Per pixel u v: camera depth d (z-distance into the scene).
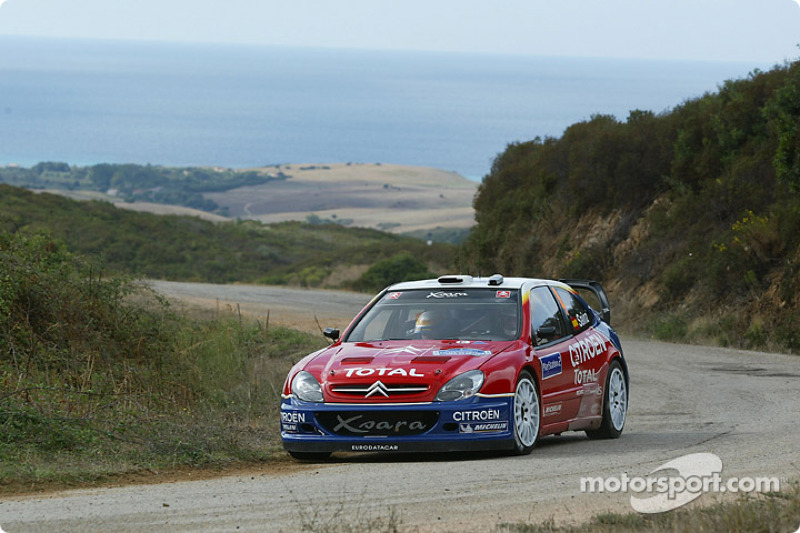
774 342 44.66
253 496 14.37
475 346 18.11
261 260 159.62
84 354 25.91
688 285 54.34
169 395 25.05
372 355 17.84
